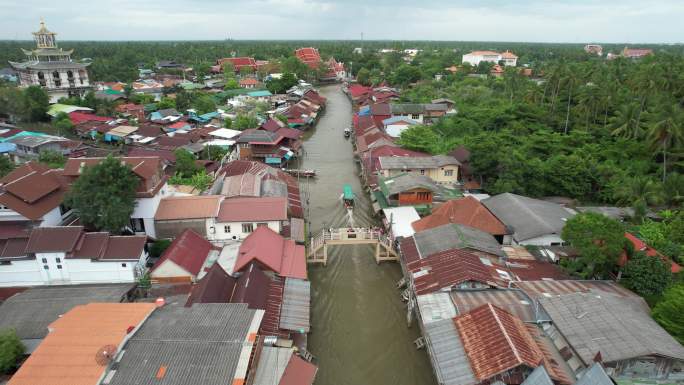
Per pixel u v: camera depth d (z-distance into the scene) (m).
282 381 29.98
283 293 40.09
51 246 42.31
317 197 72.94
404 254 47.22
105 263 42.94
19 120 109.19
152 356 27.91
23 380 25.86
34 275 42.94
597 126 89.56
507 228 51.41
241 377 26.50
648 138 72.19
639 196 61.50
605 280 41.69
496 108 104.31
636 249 44.53
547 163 70.06
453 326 34.22
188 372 26.81
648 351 29.91
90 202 45.84
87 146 88.31
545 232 48.47
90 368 26.56
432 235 48.53
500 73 181.00
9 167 66.12
